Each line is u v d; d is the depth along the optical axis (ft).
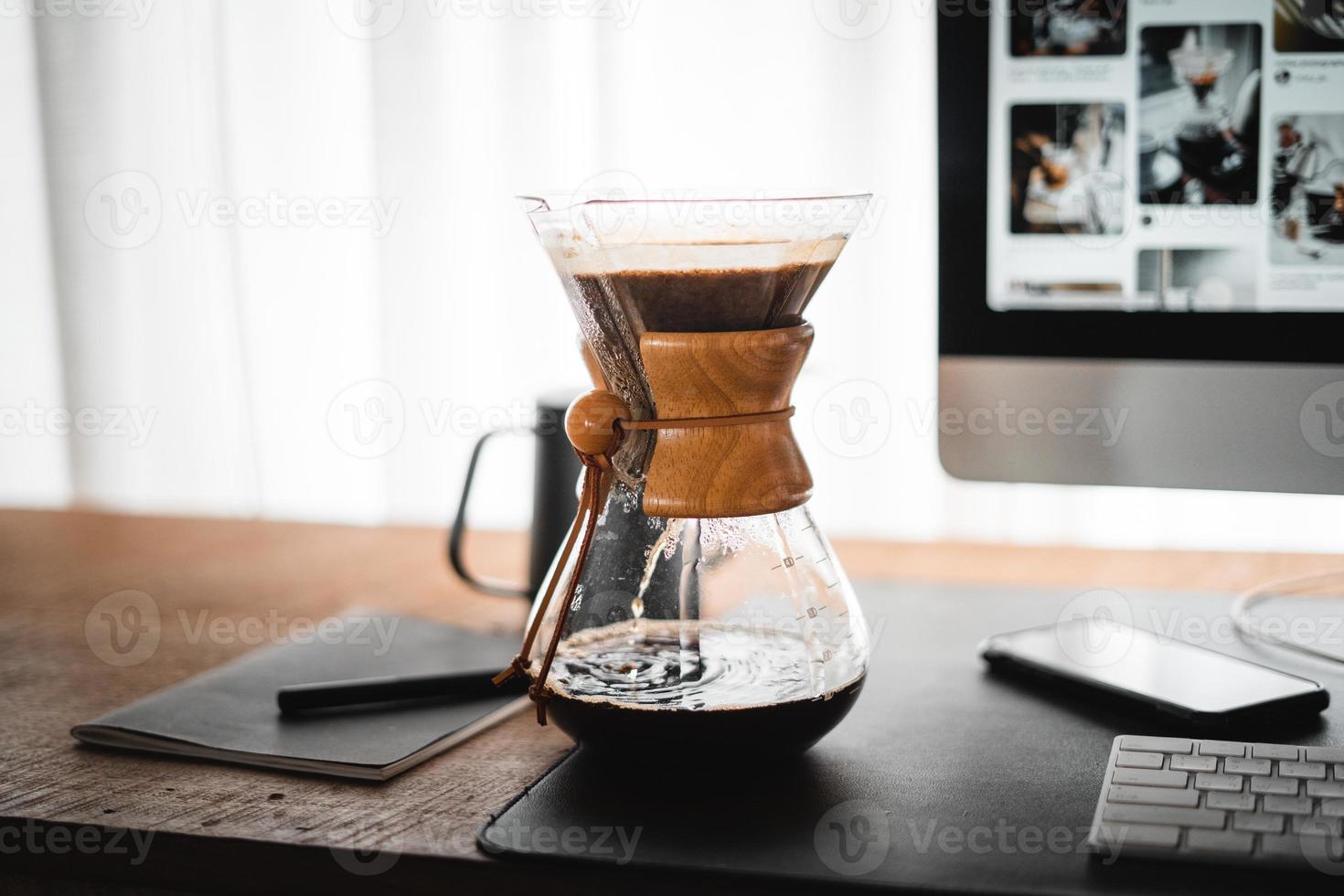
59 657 2.72
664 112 5.23
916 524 5.28
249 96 5.81
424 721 2.17
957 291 2.53
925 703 2.24
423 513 5.76
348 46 5.72
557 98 5.41
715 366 1.77
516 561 3.73
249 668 2.47
